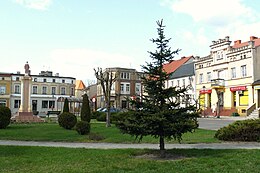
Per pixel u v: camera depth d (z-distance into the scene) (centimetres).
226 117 4569
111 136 2027
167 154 1305
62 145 1672
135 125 1226
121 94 7650
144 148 1491
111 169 1009
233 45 5472
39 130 2416
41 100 7819
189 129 1246
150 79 1280
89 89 9538
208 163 1071
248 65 4606
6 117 2562
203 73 5653
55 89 8019
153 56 1280
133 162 1125
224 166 1020
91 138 1909
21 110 3744
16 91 7531
